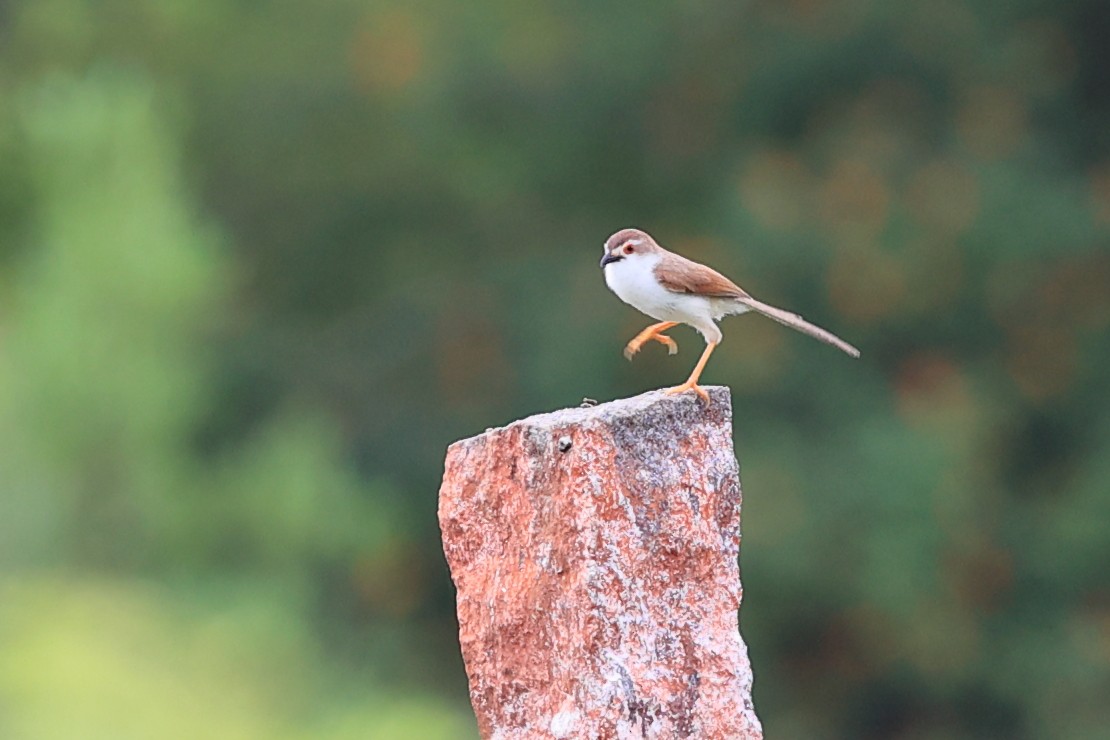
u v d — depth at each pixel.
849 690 20.98
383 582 20.94
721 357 21.00
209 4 23.81
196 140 23.94
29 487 13.94
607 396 21.41
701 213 23.27
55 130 15.11
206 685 13.29
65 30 22.75
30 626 13.26
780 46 22.52
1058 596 20.69
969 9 22.55
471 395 22.77
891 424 20.27
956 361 21.48
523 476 5.53
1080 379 21.42
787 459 20.05
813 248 20.69
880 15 22.09
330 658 15.80
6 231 16.39
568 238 24.12
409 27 23.89
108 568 14.20
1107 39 22.88
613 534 5.40
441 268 24.05
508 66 23.47
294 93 24.12
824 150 21.61
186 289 14.69
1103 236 21.05
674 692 5.42
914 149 21.44
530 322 22.50
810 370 20.98
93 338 14.02
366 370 22.98
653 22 23.31
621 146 23.89
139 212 14.70
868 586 19.64
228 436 21.94
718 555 5.59
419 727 14.27
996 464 21.03
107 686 12.74
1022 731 20.91
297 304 24.72
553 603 5.45
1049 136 22.52
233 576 15.05
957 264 20.70
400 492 22.00
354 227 24.80
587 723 5.33
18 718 12.34
